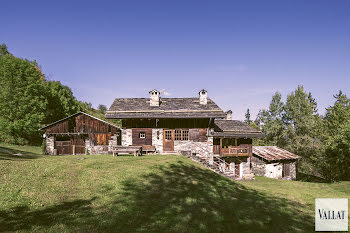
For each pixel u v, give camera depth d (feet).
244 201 37.37
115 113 73.05
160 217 26.86
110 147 88.79
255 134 82.07
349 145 77.30
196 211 29.94
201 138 75.25
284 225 30.22
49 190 31.19
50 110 125.80
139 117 71.82
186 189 37.88
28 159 50.52
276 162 92.27
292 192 50.08
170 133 75.00
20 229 21.29
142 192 33.86
